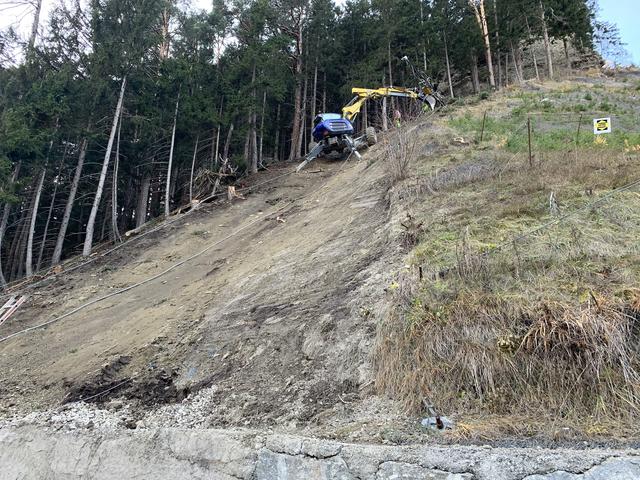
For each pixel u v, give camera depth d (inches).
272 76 903.1
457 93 1218.6
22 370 338.6
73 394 274.2
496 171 352.5
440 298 199.2
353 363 202.2
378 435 158.2
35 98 660.7
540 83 982.4
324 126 720.3
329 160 790.5
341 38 1101.7
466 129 574.9
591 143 439.8
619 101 714.2
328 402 189.2
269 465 160.2
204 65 861.2
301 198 600.1
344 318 230.7
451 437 147.6
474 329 175.8
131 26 714.8
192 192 781.3
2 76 716.7
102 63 698.8
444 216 289.1
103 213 1021.2
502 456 129.2
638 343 155.5
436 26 1055.6
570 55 1311.5
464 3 1117.1
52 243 946.7
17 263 824.3
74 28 745.6
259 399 210.1
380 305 222.8
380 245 295.0
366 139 761.6
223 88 853.2
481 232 251.6
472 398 161.5
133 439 209.8
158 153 882.8
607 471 118.6
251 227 533.3
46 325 410.0
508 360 162.6
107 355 318.0
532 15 1097.4
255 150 877.2
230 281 375.9
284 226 486.6
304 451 156.3
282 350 237.6
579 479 118.7
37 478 225.1
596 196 263.3
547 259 206.8
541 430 143.1
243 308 303.9
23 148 636.7
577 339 157.5
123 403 252.1
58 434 239.3
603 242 214.5
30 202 816.3
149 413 235.6
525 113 658.8
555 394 152.2
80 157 748.6
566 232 228.7
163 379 259.3
